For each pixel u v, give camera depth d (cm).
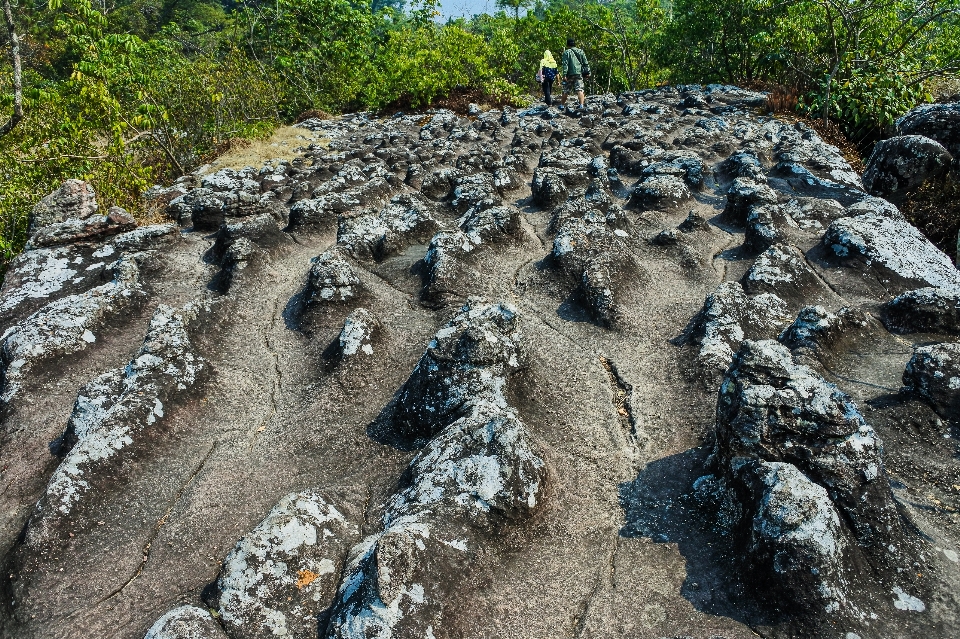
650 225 807
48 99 1148
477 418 419
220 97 1633
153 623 346
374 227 785
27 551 402
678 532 370
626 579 347
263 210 938
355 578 331
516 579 349
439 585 323
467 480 377
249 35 2795
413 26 2641
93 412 494
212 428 510
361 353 550
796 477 331
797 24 1574
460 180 988
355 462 459
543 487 388
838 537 318
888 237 695
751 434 362
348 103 2331
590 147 1198
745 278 641
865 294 641
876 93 1304
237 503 431
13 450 520
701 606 326
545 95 1911
